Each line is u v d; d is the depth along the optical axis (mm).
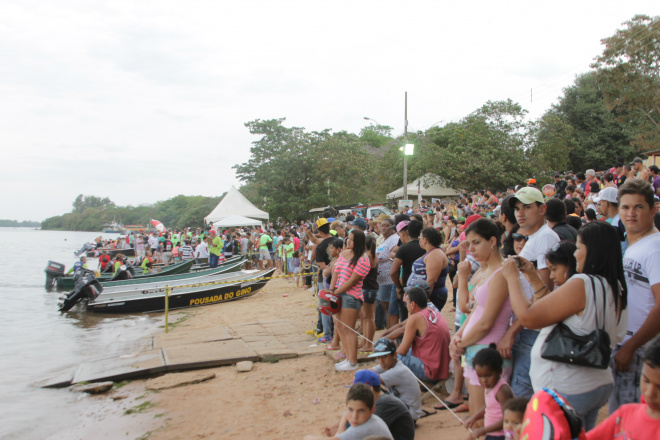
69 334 12305
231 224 31219
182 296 15383
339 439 3896
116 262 20688
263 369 7879
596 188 10781
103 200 188250
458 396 5430
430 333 5637
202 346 9164
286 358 8336
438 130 42938
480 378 3705
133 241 42344
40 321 14172
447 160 35688
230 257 26812
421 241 6641
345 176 41625
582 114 41750
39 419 6434
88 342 11289
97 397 7223
